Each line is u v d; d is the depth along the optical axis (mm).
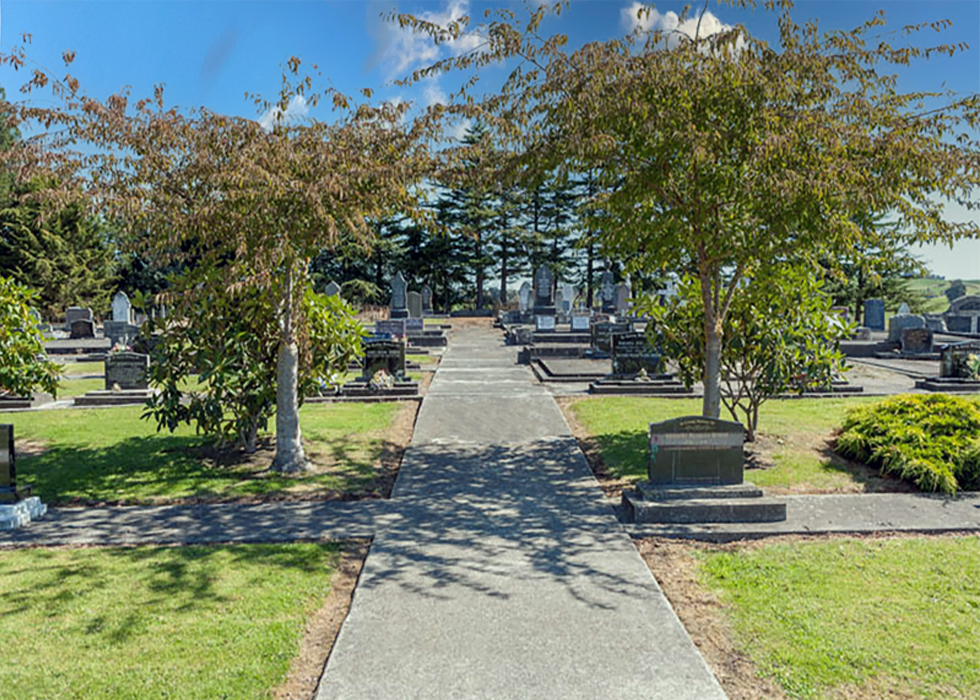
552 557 6758
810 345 11008
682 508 7719
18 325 10977
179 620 5453
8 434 7961
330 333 11219
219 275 9641
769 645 5086
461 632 5234
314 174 8664
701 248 10164
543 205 59562
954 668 4750
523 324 37875
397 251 57375
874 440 10031
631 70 8938
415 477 9695
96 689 4484
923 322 27422
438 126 9758
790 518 7832
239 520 7941
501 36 9430
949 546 7066
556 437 12156
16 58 8391
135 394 16516
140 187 9000
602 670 4699
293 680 4656
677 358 11750
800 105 9430
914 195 9500
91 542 7277
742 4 9336
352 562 6770
